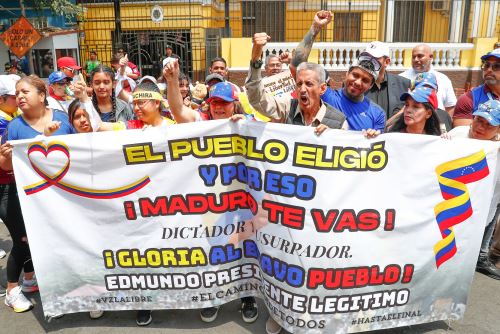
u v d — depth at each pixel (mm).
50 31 10383
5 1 12180
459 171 3039
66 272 3266
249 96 3350
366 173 2967
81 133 3221
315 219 2969
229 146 3131
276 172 3010
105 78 4285
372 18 14156
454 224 3096
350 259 2996
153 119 3469
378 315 3117
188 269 3277
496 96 4223
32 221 3199
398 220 3021
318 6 14062
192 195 3191
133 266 3271
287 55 4484
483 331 3326
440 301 3189
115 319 3465
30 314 3580
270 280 3119
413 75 5535
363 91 3580
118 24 11383
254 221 3168
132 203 3197
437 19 14336
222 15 14297
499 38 13125
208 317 3387
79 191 3191
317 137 2930
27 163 3160
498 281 4121
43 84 3529
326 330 3084
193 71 12984
